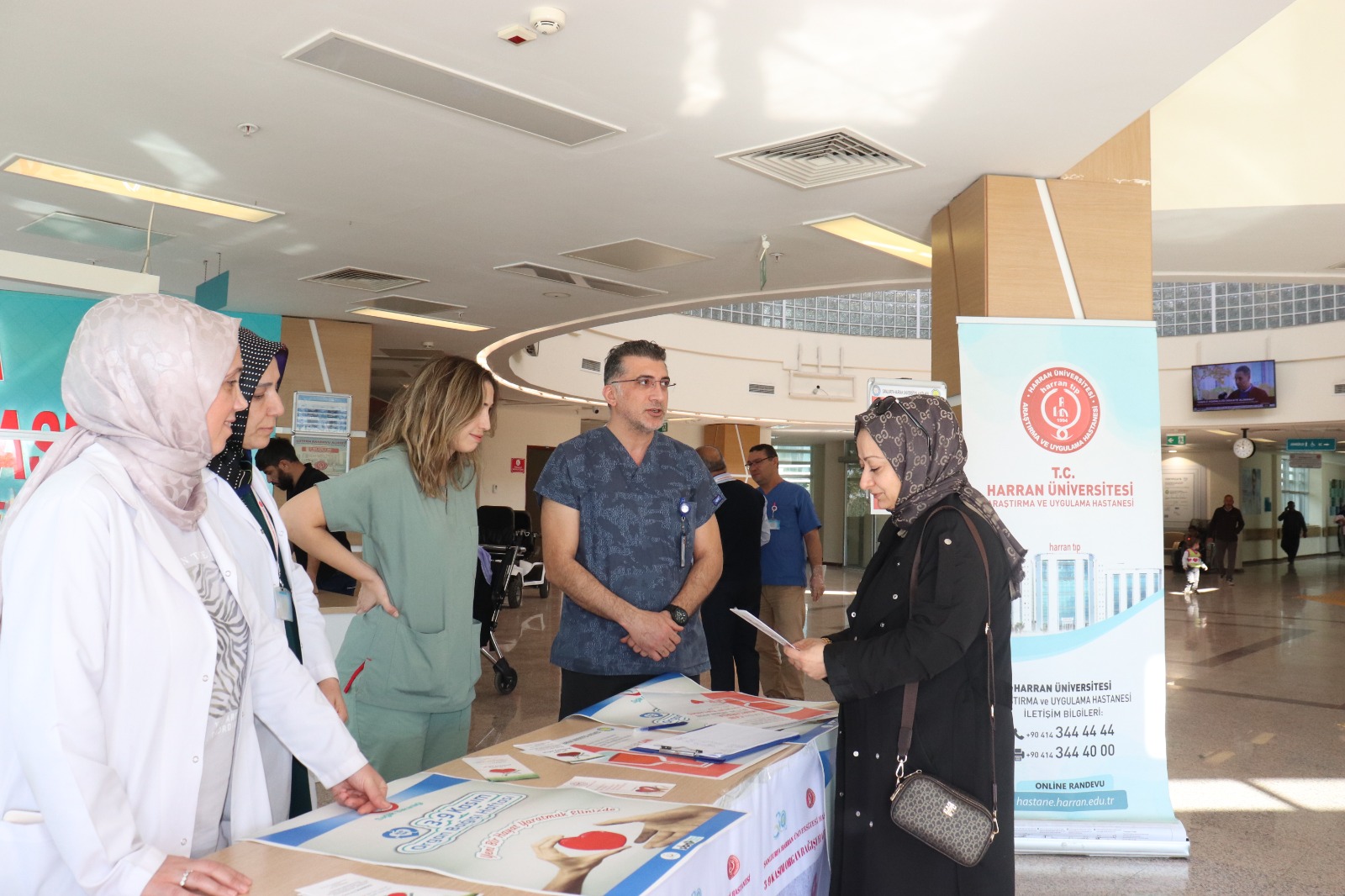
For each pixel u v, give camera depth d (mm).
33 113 4371
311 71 3914
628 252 6723
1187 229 5668
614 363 2834
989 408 4203
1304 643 9641
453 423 2391
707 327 16297
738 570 5352
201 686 1457
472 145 4699
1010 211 4762
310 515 2295
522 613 11312
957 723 2025
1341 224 5531
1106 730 4094
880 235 6121
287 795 1914
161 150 4824
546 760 1925
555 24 3420
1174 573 20844
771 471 6270
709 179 5145
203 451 1456
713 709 2434
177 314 1411
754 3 3287
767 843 1834
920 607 2039
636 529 2779
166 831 1397
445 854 1379
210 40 3660
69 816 1194
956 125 4254
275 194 5516
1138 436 4234
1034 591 4133
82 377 1384
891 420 2137
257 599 1750
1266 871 3725
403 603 2365
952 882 1977
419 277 7621
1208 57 3596
